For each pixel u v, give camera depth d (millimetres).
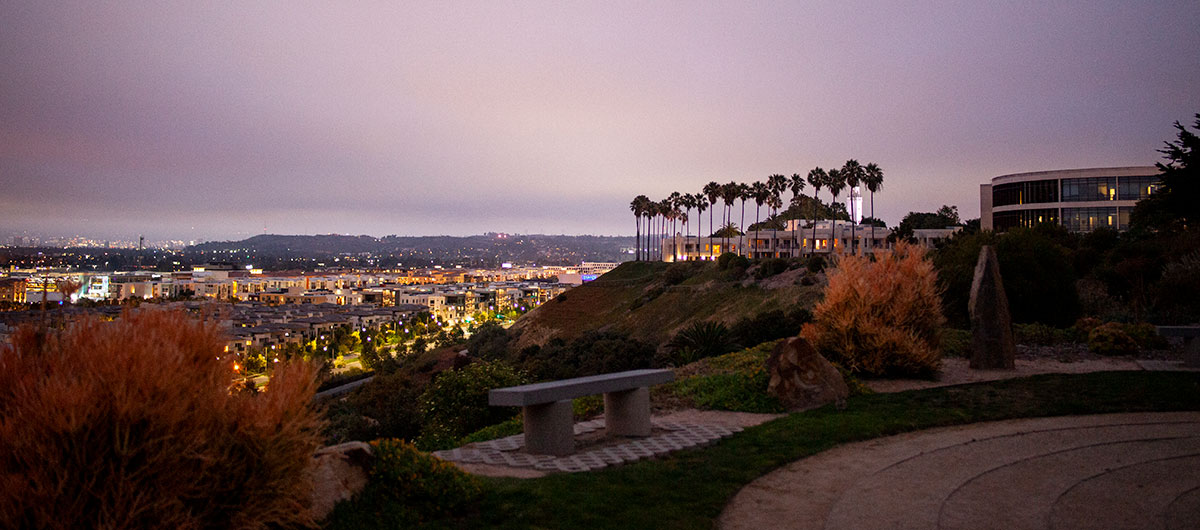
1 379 5727
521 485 8969
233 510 6016
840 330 18281
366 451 7863
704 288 91625
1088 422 13094
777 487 9508
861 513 8328
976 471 9945
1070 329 26219
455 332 158750
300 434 6562
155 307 6594
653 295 101938
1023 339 24547
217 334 6652
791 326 31562
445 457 11258
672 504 8508
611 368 45375
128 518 5375
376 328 197375
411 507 7637
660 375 13195
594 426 13945
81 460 5434
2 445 5344
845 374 16828
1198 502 8312
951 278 31547
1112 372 17828
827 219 156375
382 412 41781
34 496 5219
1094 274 46375
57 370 5734
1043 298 31922
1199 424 12695
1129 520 7777
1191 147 40812
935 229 132250
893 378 17906
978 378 17688
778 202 147375
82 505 5387
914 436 12383
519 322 119188
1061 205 96062
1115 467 9922
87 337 5996
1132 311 35250
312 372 6844
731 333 32062
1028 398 14953
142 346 5797
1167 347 22438
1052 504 8406
